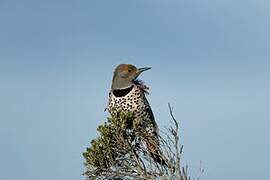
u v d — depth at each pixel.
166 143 11.19
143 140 12.25
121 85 15.38
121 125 12.52
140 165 11.82
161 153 11.20
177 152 11.12
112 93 15.48
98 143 12.34
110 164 12.21
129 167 11.97
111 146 12.36
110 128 12.49
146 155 11.91
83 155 12.36
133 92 15.28
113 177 12.09
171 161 11.10
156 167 11.24
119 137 12.29
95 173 12.23
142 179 11.48
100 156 12.23
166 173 11.13
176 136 11.19
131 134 12.70
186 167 11.02
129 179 11.85
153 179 11.26
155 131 15.40
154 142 11.48
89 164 12.29
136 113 15.28
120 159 12.12
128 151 12.11
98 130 12.47
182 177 10.98
